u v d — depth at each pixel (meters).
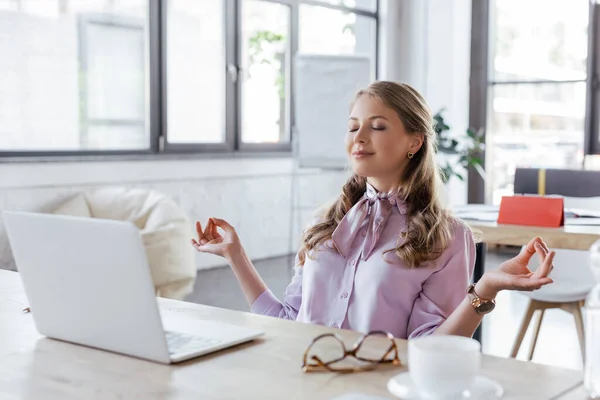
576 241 2.81
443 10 7.65
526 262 1.44
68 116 5.38
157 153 5.95
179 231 4.70
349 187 1.90
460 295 1.72
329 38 7.41
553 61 7.25
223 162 6.38
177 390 1.15
